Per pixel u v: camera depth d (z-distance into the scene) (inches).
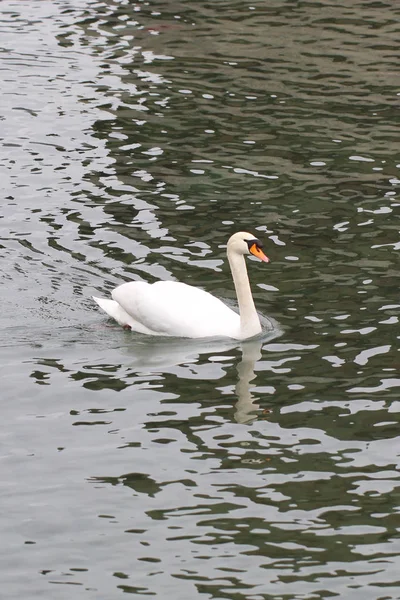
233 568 433.1
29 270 705.6
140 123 964.6
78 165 877.8
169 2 1327.5
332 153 901.8
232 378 579.8
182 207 803.4
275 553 441.7
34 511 470.0
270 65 1107.9
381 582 424.2
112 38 1193.4
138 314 636.7
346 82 1059.9
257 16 1268.5
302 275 699.4
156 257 726.5
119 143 922.7
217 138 932.6
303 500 475.2
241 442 519.2
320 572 430.0
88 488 485.4
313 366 589.9
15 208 797.9
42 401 557.9
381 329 627.5
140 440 521.7
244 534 453.1
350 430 527.8
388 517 463.2
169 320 629.9
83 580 427.8
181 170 869.8
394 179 851.4
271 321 644.7
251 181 849.5
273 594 418.0
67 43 1177.4
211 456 508.1
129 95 1030.4
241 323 628.7
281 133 943.0
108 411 548.1
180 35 1203.9
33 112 988.6
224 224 776.9
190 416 542.6
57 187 836.0
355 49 1152.2
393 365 587.8
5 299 669.9
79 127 955.3
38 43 1178.6
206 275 704.4
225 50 1153.4
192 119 973.8
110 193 826.2
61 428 533.3
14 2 1331.2
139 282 647.1
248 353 606.5
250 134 941.8
